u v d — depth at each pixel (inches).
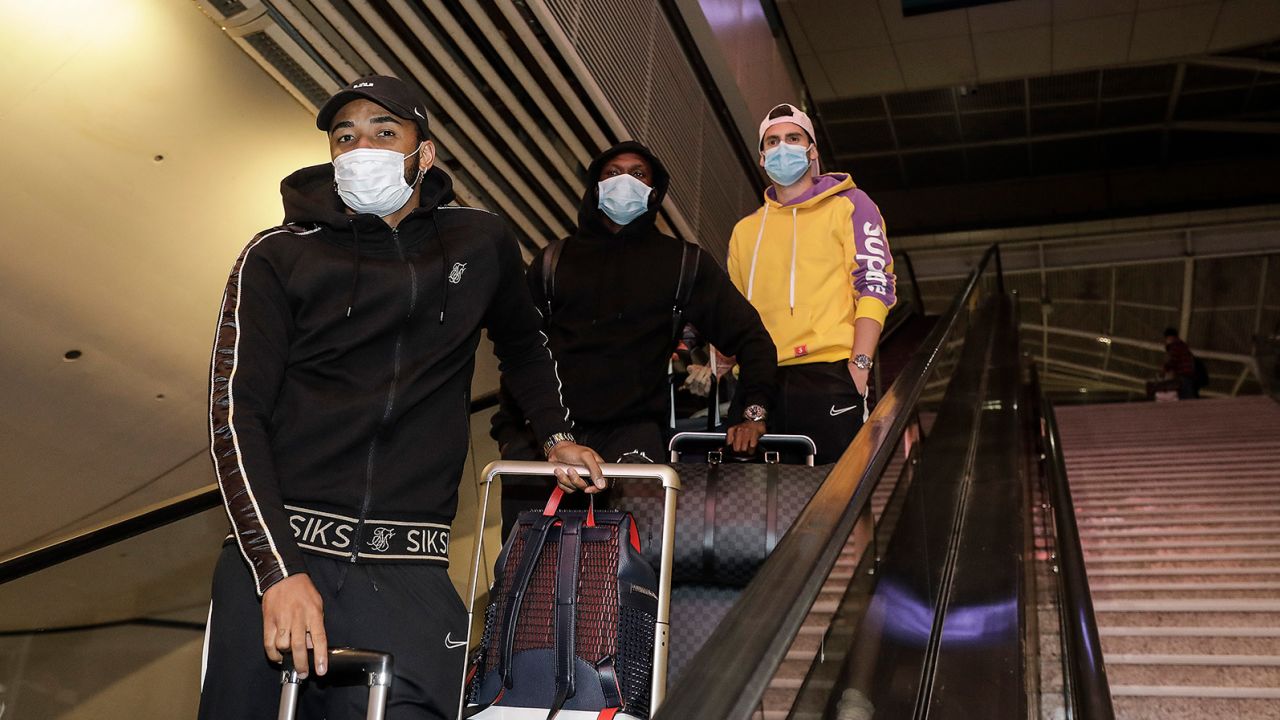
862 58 530.9
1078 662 107.4
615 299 119.6
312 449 72.9
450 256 80.4
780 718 60.1
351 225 77.5
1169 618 178.4
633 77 263.1
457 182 254.4
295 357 75.3
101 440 185.2
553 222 273.3
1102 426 375.2
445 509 77.7
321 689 72.0
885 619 102.2
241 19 193.5
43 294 177.9
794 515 99.9
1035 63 531.5
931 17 491.8
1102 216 728.3
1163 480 279.1
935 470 159.8
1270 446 305.1
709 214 319.3
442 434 78.2
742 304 124.0
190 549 124.7
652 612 81.4
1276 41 515.8
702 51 318.7
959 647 131.2
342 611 70.7
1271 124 622.2
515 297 90.9
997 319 372.2
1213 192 713.6
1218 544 217.8
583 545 84.0
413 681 70.0
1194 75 577.3
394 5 197.6
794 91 436.1
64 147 181.0
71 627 114.3
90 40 182.1
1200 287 701.9
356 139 79.2
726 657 51.9
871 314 141.2
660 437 116.1
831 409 139.1
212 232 203.5
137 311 191.2
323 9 191.8
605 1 247.4
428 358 77.6
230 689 69.0
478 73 226.8
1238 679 153.7
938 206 759.1
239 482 67.7
